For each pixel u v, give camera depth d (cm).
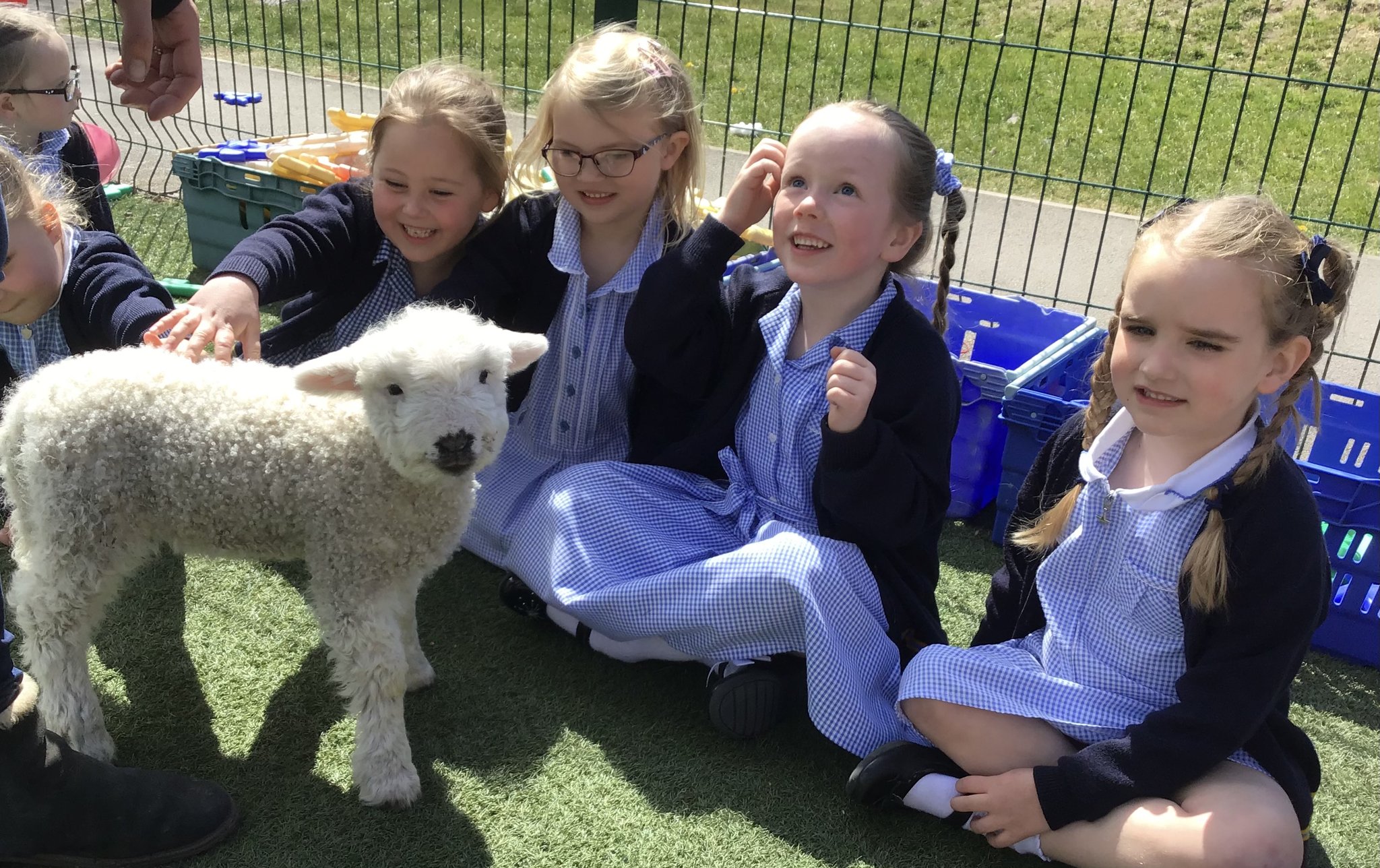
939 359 256
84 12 656
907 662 262
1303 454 368
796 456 267
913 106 945
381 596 225
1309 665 296
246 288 274
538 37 1073
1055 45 1101
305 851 213
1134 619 221
